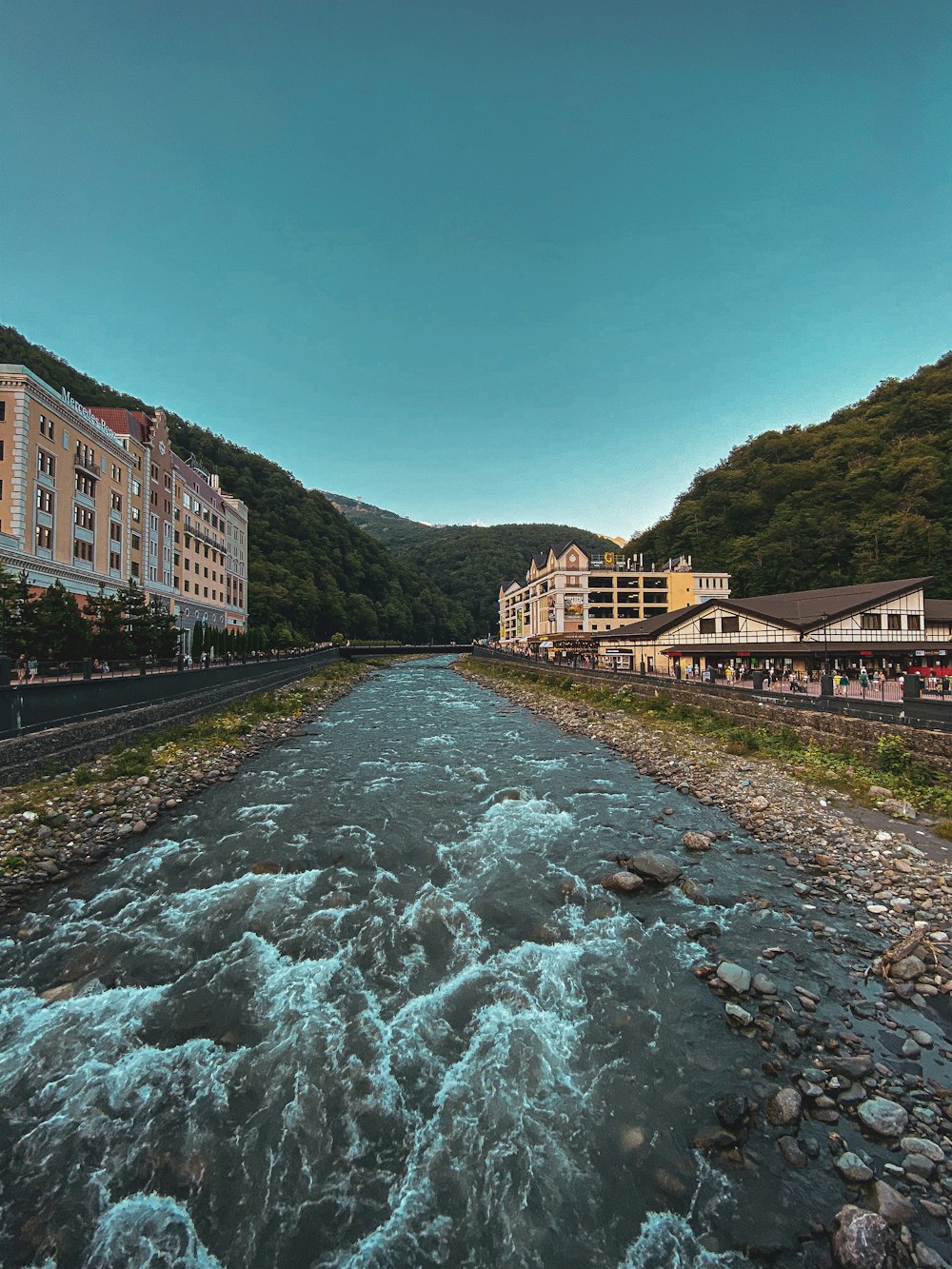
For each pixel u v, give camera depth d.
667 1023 7.83
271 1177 5.89
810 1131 6.07
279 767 21.56
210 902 11.16
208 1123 6.46
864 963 9.02
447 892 11.56
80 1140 6.28
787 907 10.83
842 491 86.12
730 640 40.62
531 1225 5.38
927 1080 6.69
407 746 25.62
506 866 12.73
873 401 115.94
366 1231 5.39
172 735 25.52
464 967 9.15
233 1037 7.70
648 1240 5.19
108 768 19.11
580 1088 6.86
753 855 13.30
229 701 36.31
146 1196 5.72
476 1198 5.65
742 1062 7.08
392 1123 6.46
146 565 54.03
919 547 70.69
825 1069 6.90
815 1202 5.38
